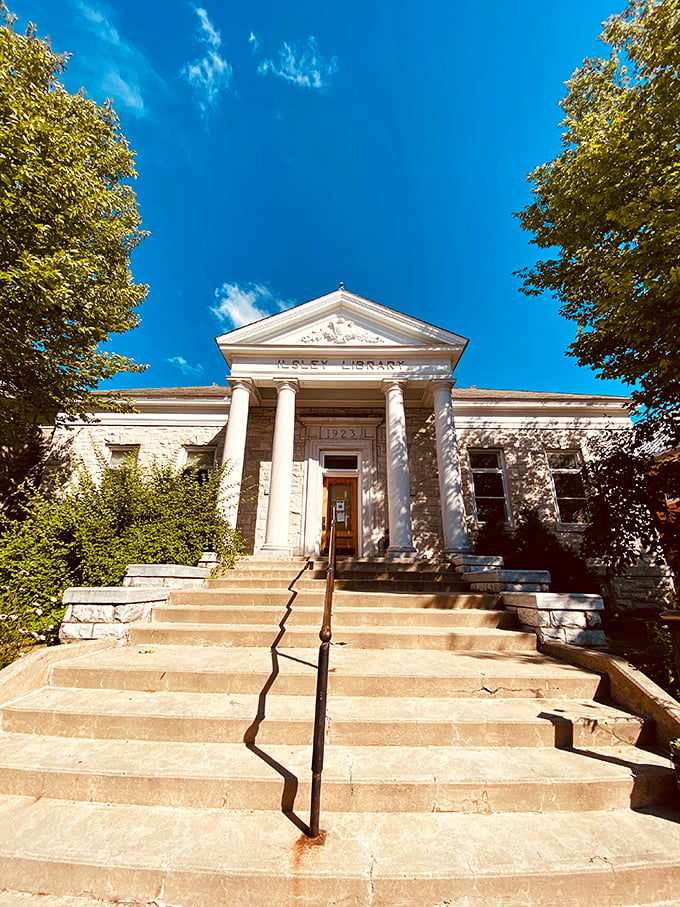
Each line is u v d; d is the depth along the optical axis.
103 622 4.59
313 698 3.45
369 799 2.45
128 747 2.87
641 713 3.21
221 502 9.46
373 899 1.92
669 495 7.19
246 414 11.03
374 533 12.27
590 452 13.22
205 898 1.94
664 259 5.23
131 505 7.37
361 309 12.10
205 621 5.20
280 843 2.15
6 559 6.16
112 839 2.16
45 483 12.81
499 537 11.38
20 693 3.37
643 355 6.68
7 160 7.05
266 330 11.83
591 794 2.51
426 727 2.99
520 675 3.62
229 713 3.08
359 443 13.14
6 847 2.09
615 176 6.20
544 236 8.14
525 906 1.93
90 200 8.30
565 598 4.70
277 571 7.76
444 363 11.62
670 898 2.01
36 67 8.31
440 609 5.77
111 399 11.79
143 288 10.84
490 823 2.35
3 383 9.32
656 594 11.40
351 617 5.23
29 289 7.31
